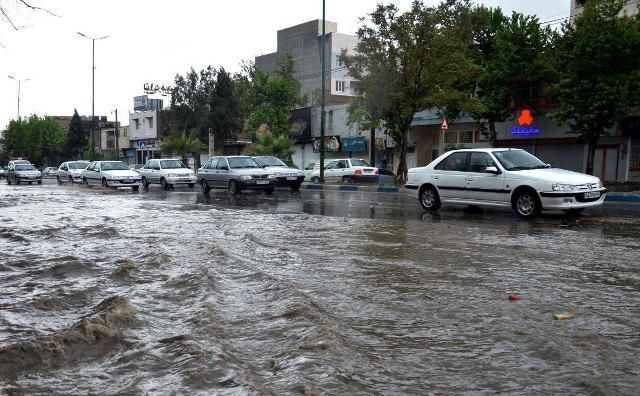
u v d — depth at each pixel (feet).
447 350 10.70
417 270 18.81
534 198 35.96
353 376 9.21
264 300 14.46
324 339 10.93
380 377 9.26
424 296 15.10
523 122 88.22
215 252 21.91
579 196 35.01
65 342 10.69
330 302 14.44
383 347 10.87
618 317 12.99
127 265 18.81
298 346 10.64
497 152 40.11
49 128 247.29
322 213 42.14
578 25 73.56
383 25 80.84
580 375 9.32
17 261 20.72
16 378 9.09
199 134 160.86
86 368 9.56
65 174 121.70
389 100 80.89
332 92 198.39
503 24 85.71
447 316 13.11
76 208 48.39
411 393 8.61
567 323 12.48
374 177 91.25
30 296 15.11
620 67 70.49
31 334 11.51
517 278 17.46
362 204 51.24
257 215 39.70
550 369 9.66
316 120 135.03
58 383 8.87
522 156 39.96
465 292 15.57
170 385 8.68
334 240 26.25
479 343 11.10
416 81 80.18
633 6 85.15
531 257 21.29
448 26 79.77
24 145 246.47
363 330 12.03
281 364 9.72
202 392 8.33
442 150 75.97
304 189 84.94
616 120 72.69
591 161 75.31
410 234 28.27
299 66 212.43
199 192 79.05
